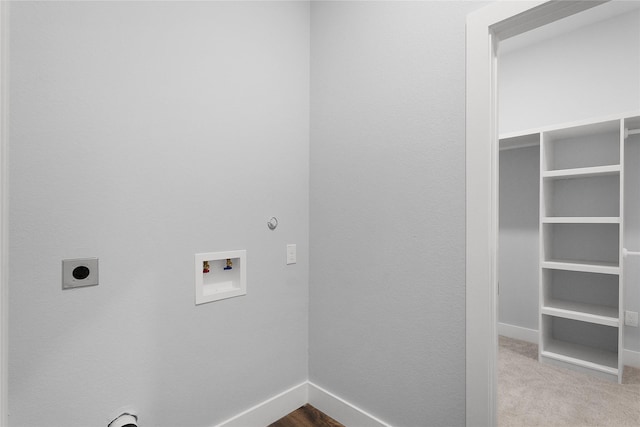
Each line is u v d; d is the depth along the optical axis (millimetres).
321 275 1721
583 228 2373
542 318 2289
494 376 1107
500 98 2760
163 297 1244
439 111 1231
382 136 1430
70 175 1028
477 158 1106
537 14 1015
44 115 979
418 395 1298
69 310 1035
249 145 1519
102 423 1102
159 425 1242
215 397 1410
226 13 1430
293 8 1718
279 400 1649
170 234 1260
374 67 1463
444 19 1221
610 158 2240
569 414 1695
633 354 2141
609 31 2207
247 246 1514
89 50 1061
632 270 2143
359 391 1528
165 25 1238
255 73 1541
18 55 934
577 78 2346
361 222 1519
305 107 1779
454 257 1187
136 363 1179
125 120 1140
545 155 2314
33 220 966
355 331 1544
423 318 1280
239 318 1490
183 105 1290
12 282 936
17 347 947
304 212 1774
